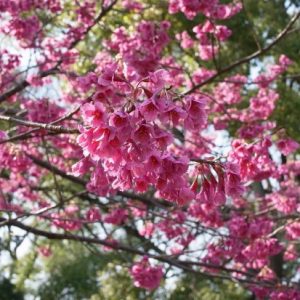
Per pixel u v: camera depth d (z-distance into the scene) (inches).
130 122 104.6
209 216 314.3
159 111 106.0
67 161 377.4
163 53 482.6
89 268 600.1
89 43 473.7
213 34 306.2
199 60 485.4
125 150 107.0
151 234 333.4
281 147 204.8
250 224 301.1
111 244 259.1
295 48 524.1
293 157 524.1
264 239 297.6
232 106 452.4
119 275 510.0
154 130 108.3
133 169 109.8
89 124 109.0
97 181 130.1
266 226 312.2
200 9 274.2
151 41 304.8
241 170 157.2
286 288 279.3
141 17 398.3
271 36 526.6
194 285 499.8
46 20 342.0
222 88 400.8
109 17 394.9
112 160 107.7
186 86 397.7
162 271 279.3
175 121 108.6
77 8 374.6
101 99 123.5
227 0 417.1
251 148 182.9
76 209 346.9
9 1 316.8
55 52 334.6
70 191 434.9
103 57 340.8
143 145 106.7
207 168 124.0
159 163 109.0
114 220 326.3
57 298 606.5
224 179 123.3
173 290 509.0
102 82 123.0
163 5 389.1
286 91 485.7
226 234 304.5
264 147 186.2
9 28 313.3
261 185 494.0
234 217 313.1
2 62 319.3
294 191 370.6
